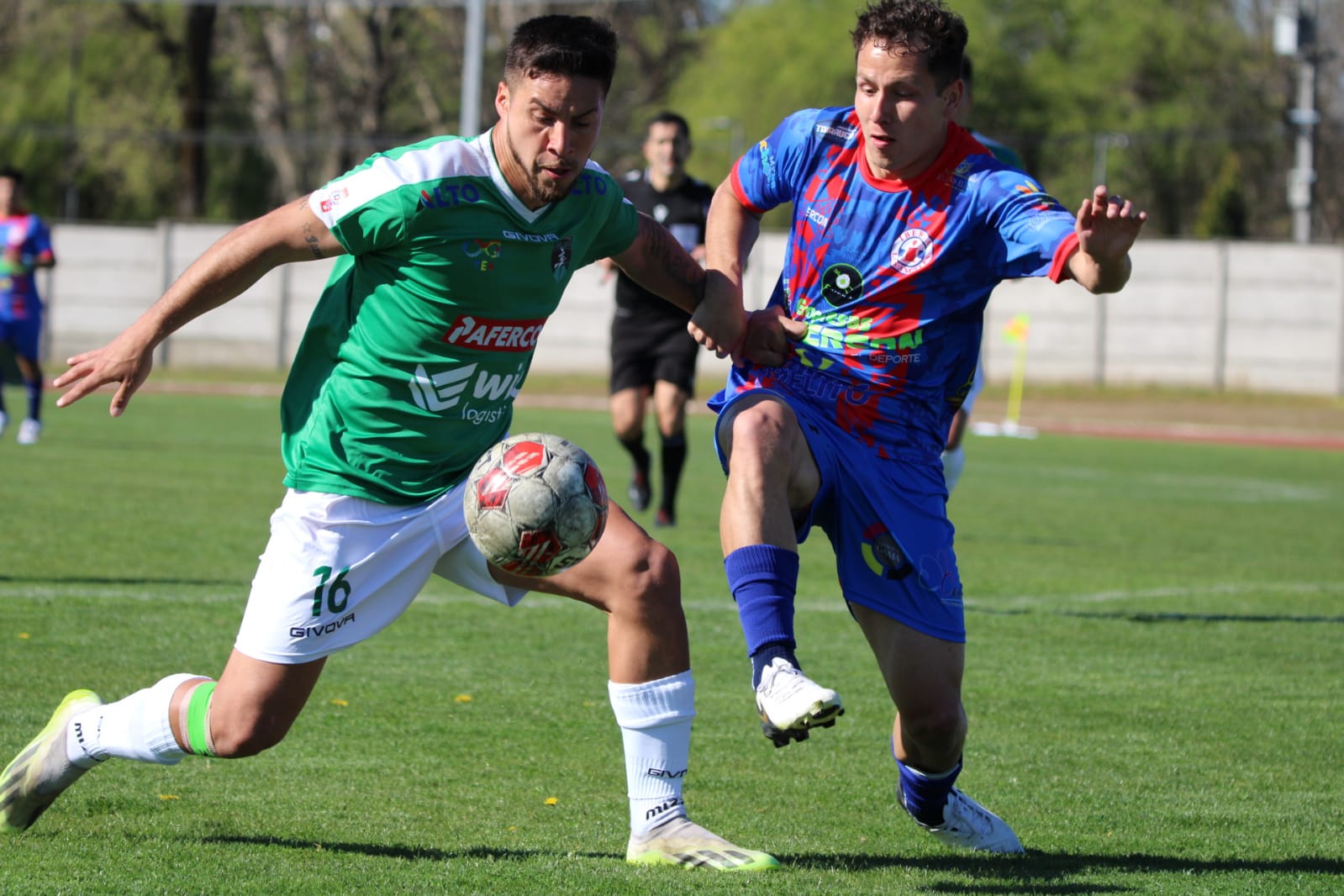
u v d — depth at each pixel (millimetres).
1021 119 141250
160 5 145250
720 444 13281
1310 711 19703
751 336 13312
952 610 12930
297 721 17234
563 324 111312
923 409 13289
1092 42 144375
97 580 25438
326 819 13570
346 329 12000
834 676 21109
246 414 71562
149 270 110500
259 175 161875
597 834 13469
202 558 28453
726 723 18234
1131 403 101188
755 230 14328
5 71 151000
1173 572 32656
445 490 12406
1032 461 63625
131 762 15266
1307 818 14727
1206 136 140000
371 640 22188
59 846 12352
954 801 13445
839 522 13000
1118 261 11469
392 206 11312
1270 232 168375
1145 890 12094
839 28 143000
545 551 11469
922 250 12914
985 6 143000
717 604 26453
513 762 15922
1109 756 17109
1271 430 87375
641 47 156250
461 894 11172
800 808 14750
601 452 57750
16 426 59062
